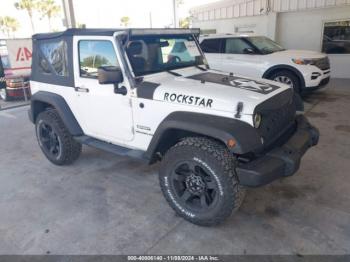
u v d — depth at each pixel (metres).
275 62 7.18
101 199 3.33
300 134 2.96
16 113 7.26
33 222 2.96
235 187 2.52
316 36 10.71
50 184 3.71
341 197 3.21
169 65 3.44
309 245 2.53
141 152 3.22
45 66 3.97
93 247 2.59
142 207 3.15
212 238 2.65
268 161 2.50
